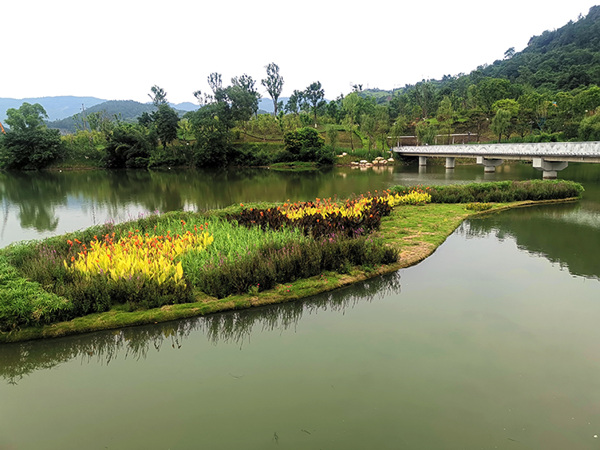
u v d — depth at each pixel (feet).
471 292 28.32
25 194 97.35
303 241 33.91
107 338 22.88
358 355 20.35
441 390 17.42
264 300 26.18
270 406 16.57
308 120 241.76
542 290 28.60
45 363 20.80
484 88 249.14
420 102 285.23
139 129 214.28
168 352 21.45
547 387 17.61
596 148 89.45
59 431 15.43
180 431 15.21
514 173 130.31
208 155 187.42
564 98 192.85
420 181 113.91
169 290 26.13
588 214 56.34
